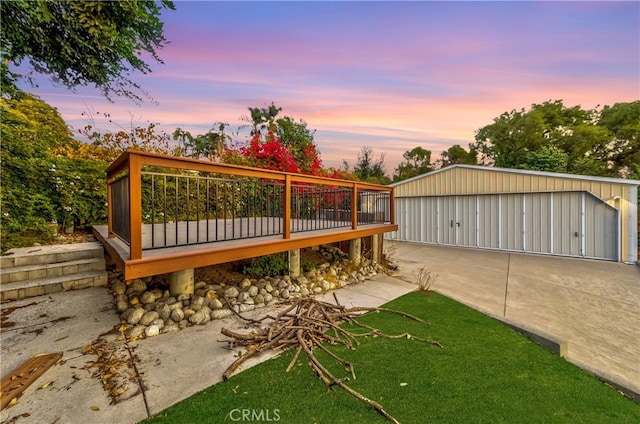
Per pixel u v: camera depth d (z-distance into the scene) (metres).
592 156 15.23
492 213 9.83
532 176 8.95
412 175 24.09
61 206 5.08
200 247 3.03
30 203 4.54
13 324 2.81
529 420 1.82
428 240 11.50
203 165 2.91
